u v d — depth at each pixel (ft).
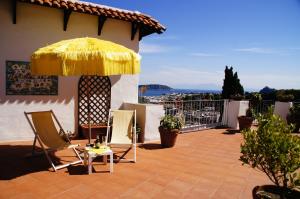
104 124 26.61
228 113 34.53
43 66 14.76
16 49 22.50
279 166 8.93
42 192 12.94
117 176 15.39
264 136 9.00
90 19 26.03
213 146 23.82
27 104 23.13
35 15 23.17
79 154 19.67
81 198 12.41
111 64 14.76
